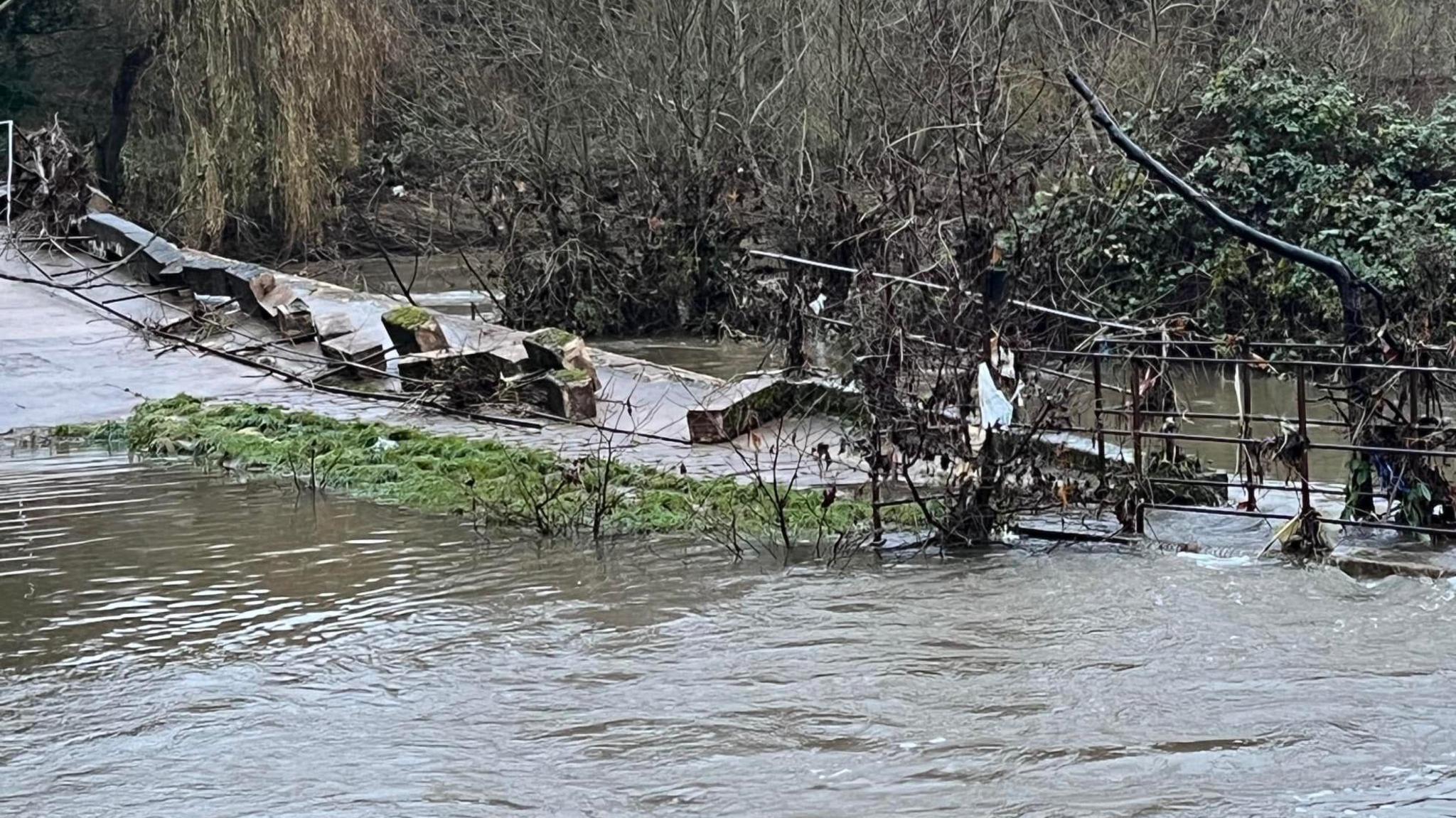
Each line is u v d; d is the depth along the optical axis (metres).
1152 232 17.11
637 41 22.25
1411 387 8.53
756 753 6.20
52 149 23.52
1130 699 6.65
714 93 21.73
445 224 29.47
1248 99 17.62
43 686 7.17
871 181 16.75
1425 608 7.65
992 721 6.47
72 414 14.25
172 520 10.40
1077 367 13.07
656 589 8.52
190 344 16.94
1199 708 6.54
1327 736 6.20
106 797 5.89
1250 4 21.53
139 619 8.20
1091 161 16.33
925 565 8.82
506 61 24.08
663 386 14.37
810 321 13.84
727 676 7.10
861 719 6.53
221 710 6.82
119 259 20.66
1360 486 8.77
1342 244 16.42
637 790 5.86
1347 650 7.14
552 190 20.66
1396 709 6.44
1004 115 16.47
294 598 8.52
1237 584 8.17
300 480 11.60
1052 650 7.30
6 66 34.19
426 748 6.33
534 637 7.73
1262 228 17.19
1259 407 14.38
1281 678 6.83
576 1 22.95
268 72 27.38
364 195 29.91
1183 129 17.94
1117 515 9.27
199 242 28.27
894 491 10.38
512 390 13.82
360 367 15.35
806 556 9.10
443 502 10.73
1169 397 10.02
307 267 28.75
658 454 11.98
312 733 6.52
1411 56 23.88
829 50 21.34
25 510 10.77
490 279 22.39
